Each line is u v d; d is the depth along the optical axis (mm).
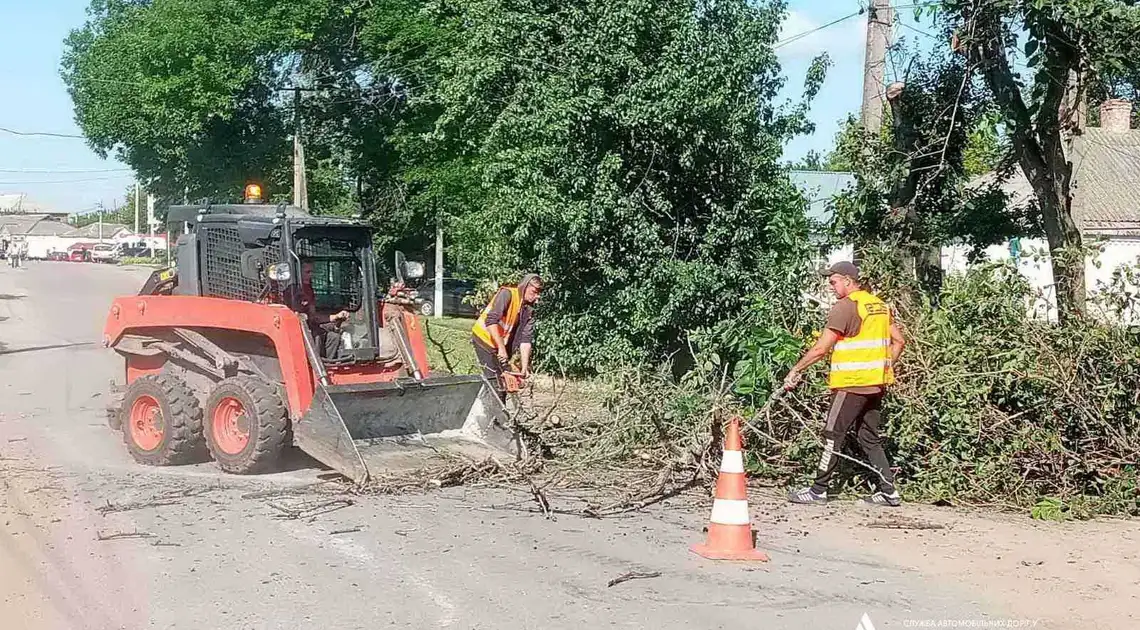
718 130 14781
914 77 12898
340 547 6684
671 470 8586
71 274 51500
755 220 15227
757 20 15406
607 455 9031
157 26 26047
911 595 5836
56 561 6297
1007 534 7230
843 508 7957
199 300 9281
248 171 29547
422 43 24859
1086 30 10516
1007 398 8359
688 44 14641
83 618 5309
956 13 11445
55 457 9633
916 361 8367
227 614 5391
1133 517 7855
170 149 29359
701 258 15164
